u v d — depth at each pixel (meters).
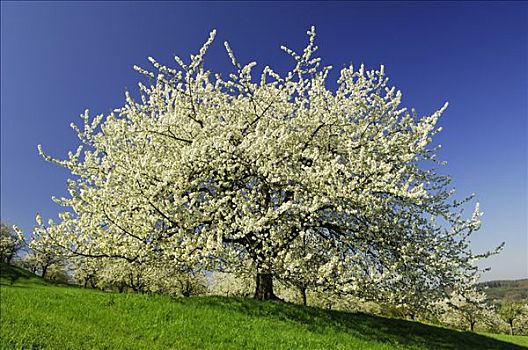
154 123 17.25
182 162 14.62
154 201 14.16
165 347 10.43
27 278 52.78
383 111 18.11
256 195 15.69
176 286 41.84
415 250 15.29
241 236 13.66
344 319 16.45
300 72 17.34
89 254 14.69
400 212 15.92
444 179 18.05
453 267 14.95
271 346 11.70
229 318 13.71
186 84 17.05
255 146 14.35
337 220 16.11
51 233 14.48
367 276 14.35
